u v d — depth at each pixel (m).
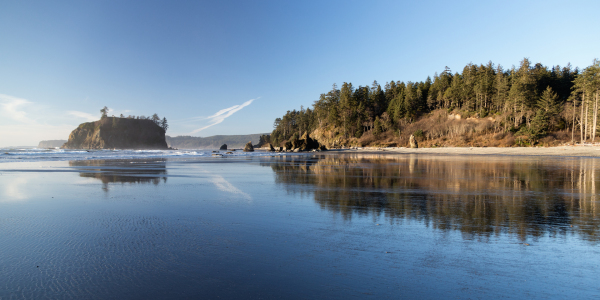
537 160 32.66
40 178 16.67
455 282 3.93
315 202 9.59
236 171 21.70
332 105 134.62
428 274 4.17
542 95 85.81
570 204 9.00
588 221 6.98
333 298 3.52
